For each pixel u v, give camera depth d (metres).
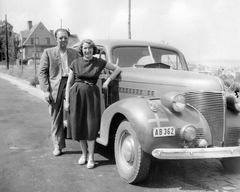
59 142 4.50
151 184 3.43
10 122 6.87
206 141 3.30
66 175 3.68
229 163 3.85
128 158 3.40
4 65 39.28
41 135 5.70
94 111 3.76
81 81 3.73
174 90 3.54
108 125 3.67
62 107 4.43
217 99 3.38
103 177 3.62
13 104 9.81
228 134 3.45
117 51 4.55
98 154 4.54
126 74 4.10
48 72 4.39
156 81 3.70
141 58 4.66
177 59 5.04
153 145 3.07
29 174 3.70
